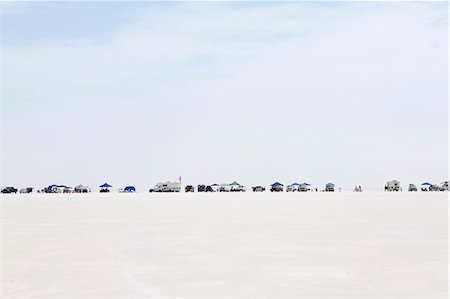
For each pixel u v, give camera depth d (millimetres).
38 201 66750
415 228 24594
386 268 13516
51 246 18422
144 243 19125
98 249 17547
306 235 21594
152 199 72875
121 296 10336
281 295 10367
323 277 12273
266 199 69250
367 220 29641
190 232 23141
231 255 15914
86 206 50125
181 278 12195
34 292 10742
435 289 10883
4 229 25109
